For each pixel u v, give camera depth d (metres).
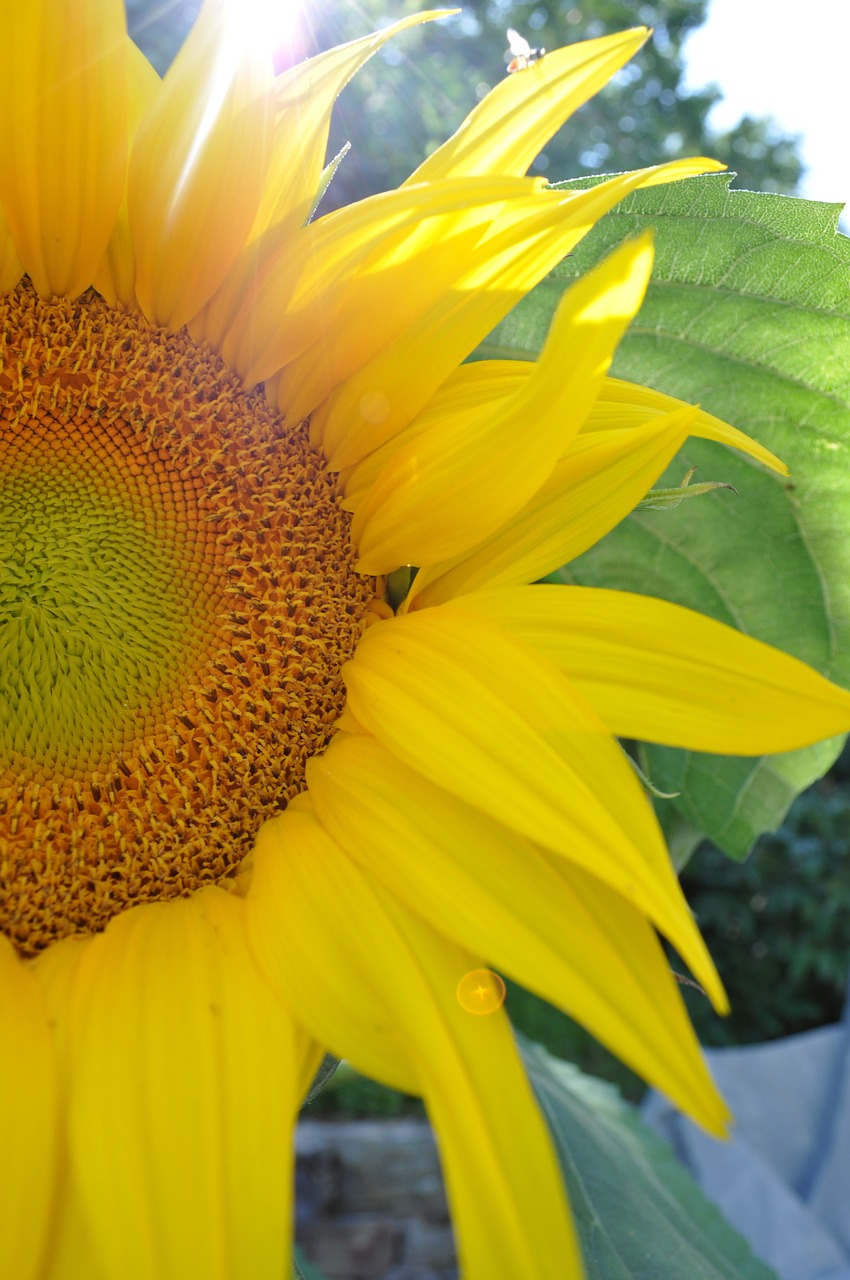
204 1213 0.16
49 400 0.24
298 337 0.23
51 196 0.22
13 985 0.19
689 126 1.74
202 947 0.19
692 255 0.24
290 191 0.22
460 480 0.20
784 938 1.23
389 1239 0.88
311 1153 0.90
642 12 1.69
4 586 0.24
